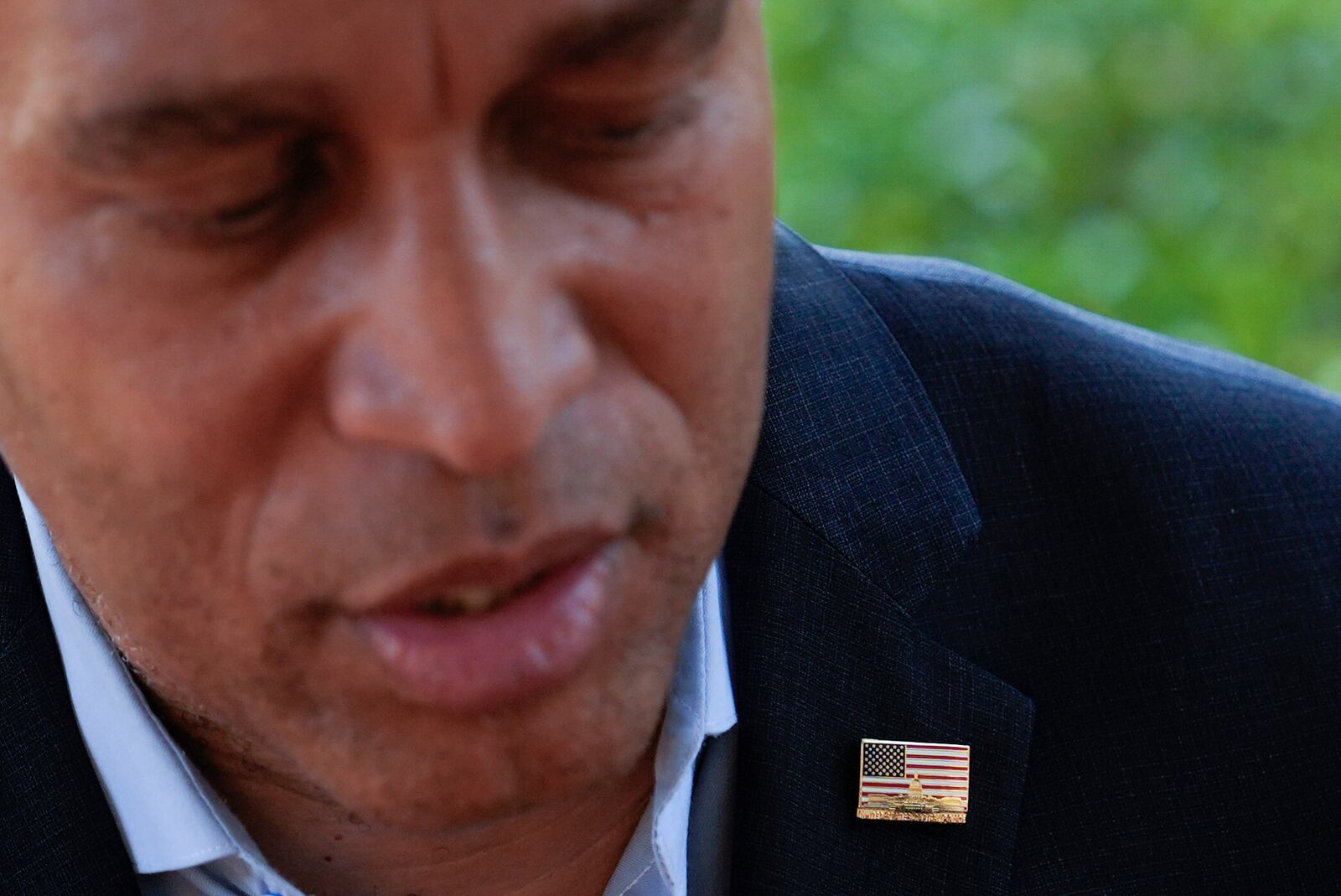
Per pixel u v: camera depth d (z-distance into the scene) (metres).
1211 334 2.90
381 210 0.73
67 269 0.75
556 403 0.74
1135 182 3.12
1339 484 1.35
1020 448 1.30
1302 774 1.27
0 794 1.10
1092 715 1.25
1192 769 1.25
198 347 0.75
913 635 1.22
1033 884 1.21
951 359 1.33
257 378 0.75
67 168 0.73
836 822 1.19
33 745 1.11
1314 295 2.99
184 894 1.16
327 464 0.76
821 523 1.22
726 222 0.83
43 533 1.10
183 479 0.77
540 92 0.73
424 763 0.82
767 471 1.22
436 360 0.72
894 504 1.24
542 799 0.83
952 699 1.21
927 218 2.98
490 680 0.79
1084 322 1.42
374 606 0.78
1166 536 1.28
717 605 1.18
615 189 0.79
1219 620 1.27
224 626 0.81
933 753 1.20
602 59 0.73
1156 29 3.28
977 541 1.26
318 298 0.74
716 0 0.76
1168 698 1.26
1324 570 1.31
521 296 0.74
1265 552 1.30
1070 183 3.13
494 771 0.82
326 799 1.10
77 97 0.69
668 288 0.80
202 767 1.12
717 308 0.83
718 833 1.22
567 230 0.77
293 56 0.67
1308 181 3.09
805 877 1.18
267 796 1.11
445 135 0.71
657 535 0.83
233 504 0.78
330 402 0.75
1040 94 3.16
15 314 0.77
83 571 0.97
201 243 0.74
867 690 1.21
